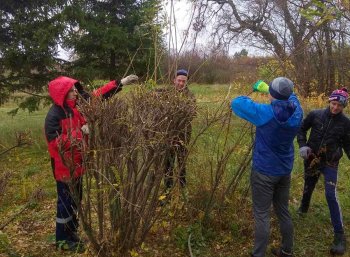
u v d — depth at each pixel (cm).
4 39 999
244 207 454
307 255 422
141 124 327
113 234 362
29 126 1109
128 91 373
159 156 344
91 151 329
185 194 432
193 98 376
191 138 414
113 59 1116
